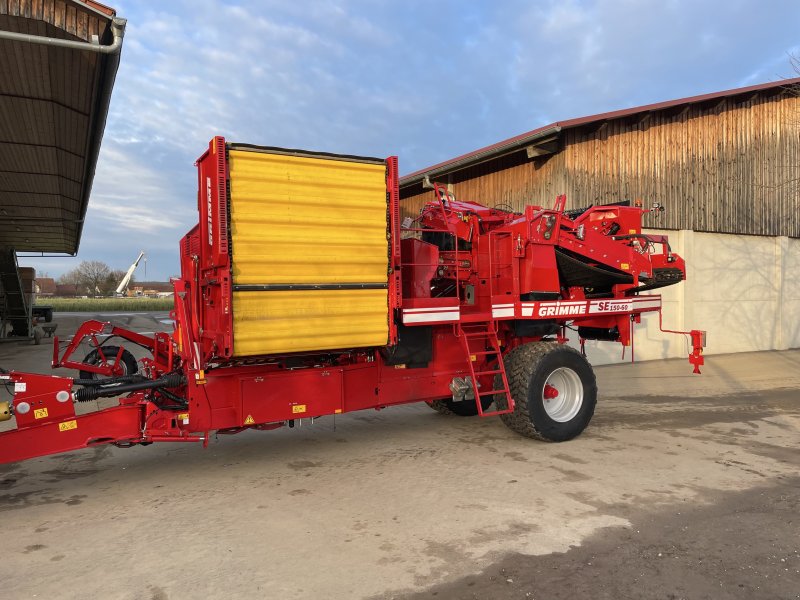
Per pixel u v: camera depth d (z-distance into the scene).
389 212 5.20
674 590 3.04
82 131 11.04
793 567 3.29
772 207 14.48
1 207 18.66
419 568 3.29
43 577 3.21
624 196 12.19
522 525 3.88
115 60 7.43
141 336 8.21
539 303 6.18
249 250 4.52
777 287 14.84
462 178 14.27
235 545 3.61
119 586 3.11
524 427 5.92
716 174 13.52
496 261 6.36
